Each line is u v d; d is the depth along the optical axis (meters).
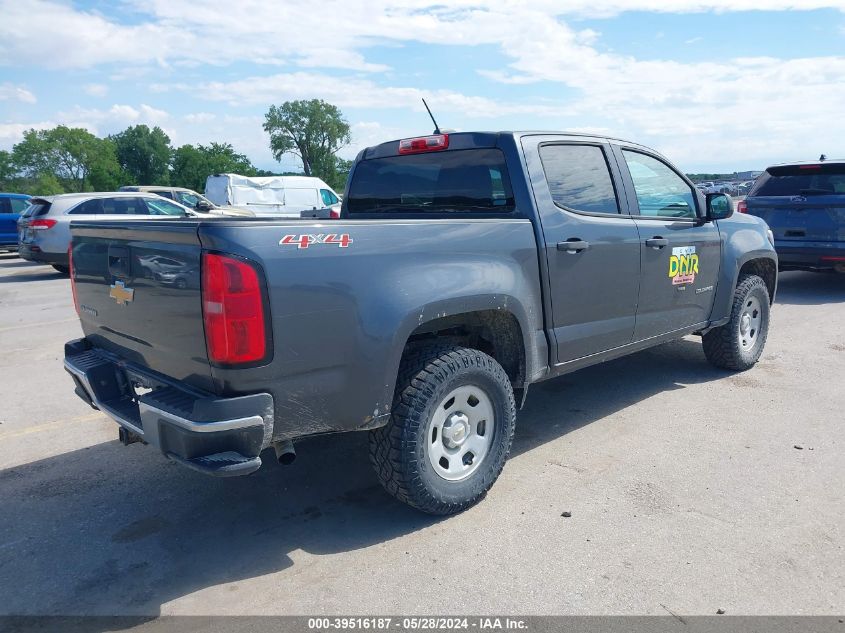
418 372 3.32
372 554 3.23
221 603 2.88
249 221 2.84
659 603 2.80
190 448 2.78
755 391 5.51
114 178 115.50
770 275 6.36
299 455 4.44
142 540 3.42
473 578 3.01
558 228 4.05
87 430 5.01
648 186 4.91
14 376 6.50
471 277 3.48
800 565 3.05
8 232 19.44
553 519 3.51
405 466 3.28
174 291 2.96
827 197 9.12
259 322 2.78
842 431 4.62
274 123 98.31
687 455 4.27
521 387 3.98
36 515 3.70
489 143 4.09
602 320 4.46
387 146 4.76
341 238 3.03
